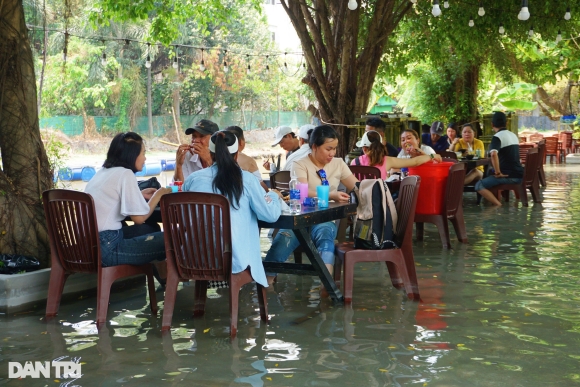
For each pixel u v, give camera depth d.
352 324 4.82
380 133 8.65
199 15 14.83
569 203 11.54
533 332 4.59
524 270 6.47
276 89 39.72
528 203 11.52
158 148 35.00
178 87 35.97
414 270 5.52
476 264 6.78
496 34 15.02
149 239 5.16
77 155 30.38
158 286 6.20
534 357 4.10
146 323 4.95
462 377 3.79
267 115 38.72
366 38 14.19
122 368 4.00
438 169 7.59
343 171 6.16
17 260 5.66
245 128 38.59
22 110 6.08
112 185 5.03
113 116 35.12
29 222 5.95
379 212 5.52
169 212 4.69
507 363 4.00
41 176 6.16
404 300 5.48
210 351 4.28
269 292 5.83
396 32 17.56
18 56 6.06
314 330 4.69
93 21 12.97
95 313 5.25
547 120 37.19
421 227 8.16
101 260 4.97
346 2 13.30
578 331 4.60
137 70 34.59
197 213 4.65
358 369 3.92
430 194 7.67
